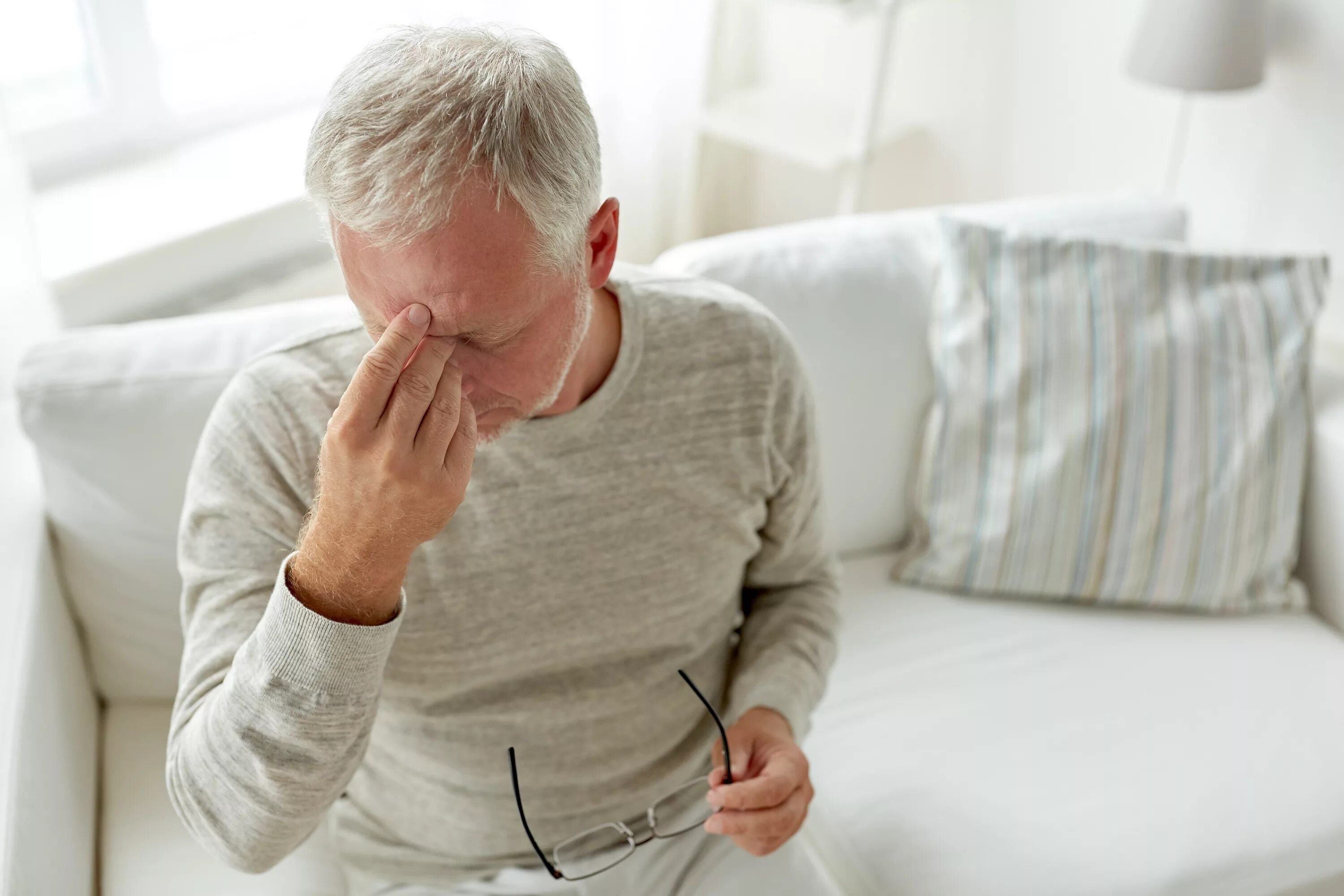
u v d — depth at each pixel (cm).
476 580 94
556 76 76
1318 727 131
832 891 108
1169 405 146
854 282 147
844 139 232
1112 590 146
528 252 73
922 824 119
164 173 190
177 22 194
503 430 83
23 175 142
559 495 94
